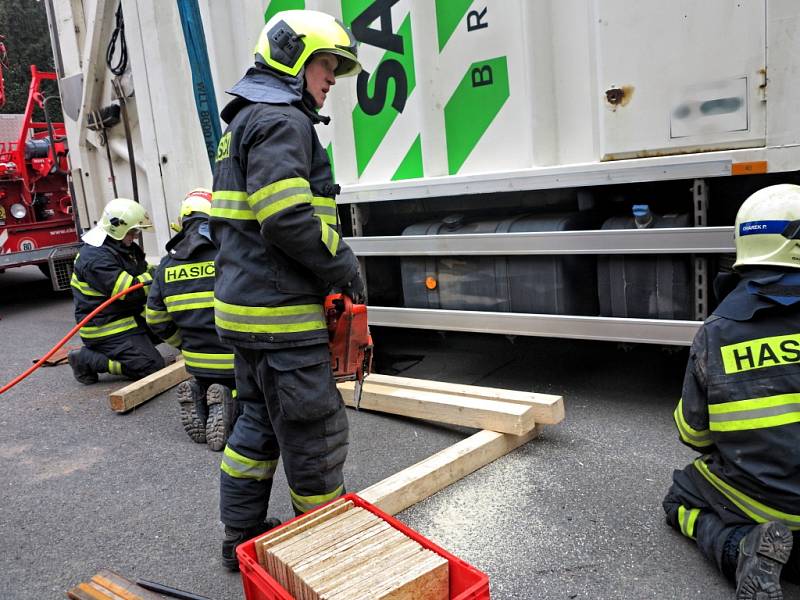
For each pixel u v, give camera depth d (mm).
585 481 2959
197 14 4789
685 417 2219
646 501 2752
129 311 5223
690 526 2334
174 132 5297
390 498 2777
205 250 3787
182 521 3002
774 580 1904
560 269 3541
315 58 2305
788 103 2748
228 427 3744
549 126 3436
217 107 4855
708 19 2857
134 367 5152
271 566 1857
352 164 4266
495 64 3586
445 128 3832
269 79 2252
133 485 3424
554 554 2463
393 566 1728
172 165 5418
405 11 3830
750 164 2857
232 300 2227
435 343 5379
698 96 2939
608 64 3123
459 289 3953
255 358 2270
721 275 2287
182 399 3879
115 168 6508
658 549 2434
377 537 1887
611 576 2312
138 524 3010
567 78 3350
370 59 4039
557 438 3428
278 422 2277
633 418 3586
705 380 2102
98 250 5035
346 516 2025
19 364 6270
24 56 26125
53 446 4082
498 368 4621
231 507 2477
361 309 2324
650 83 3043
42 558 2793
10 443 4191
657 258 3244
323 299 2312
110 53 5867
